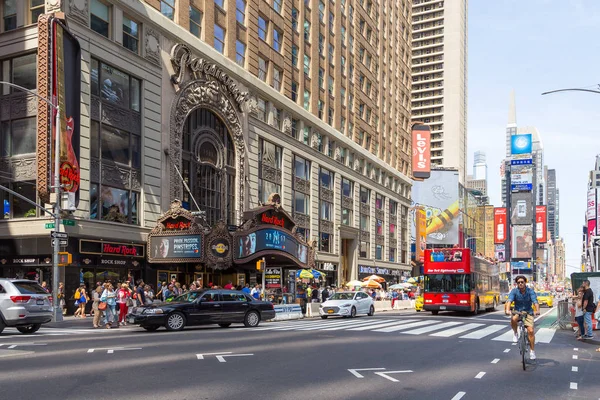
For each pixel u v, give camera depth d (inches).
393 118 3245.6
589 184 4111.7
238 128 1696.6
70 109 1117.1
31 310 744.3
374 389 380.8
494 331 861.8
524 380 429.4
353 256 2561.5
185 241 1295.5
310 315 1330.0
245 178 1724.9
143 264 1320.1
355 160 2613.2
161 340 673.6
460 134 6043.3
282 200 1959.9
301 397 351.6
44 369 443.2
